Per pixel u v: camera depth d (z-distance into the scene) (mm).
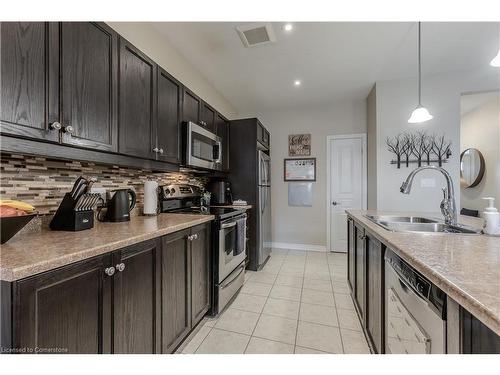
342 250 4121
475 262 798
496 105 3717
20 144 1005
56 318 851
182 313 1668
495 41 2414
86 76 1279
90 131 1301
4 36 938
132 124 1611
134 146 1627
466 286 610
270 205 4051
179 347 1672
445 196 1677
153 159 1837
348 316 2111
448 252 920
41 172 1369
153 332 1354
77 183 1353
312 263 3557
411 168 3217
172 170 2129
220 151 2969
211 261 2143
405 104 3236
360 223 1870
